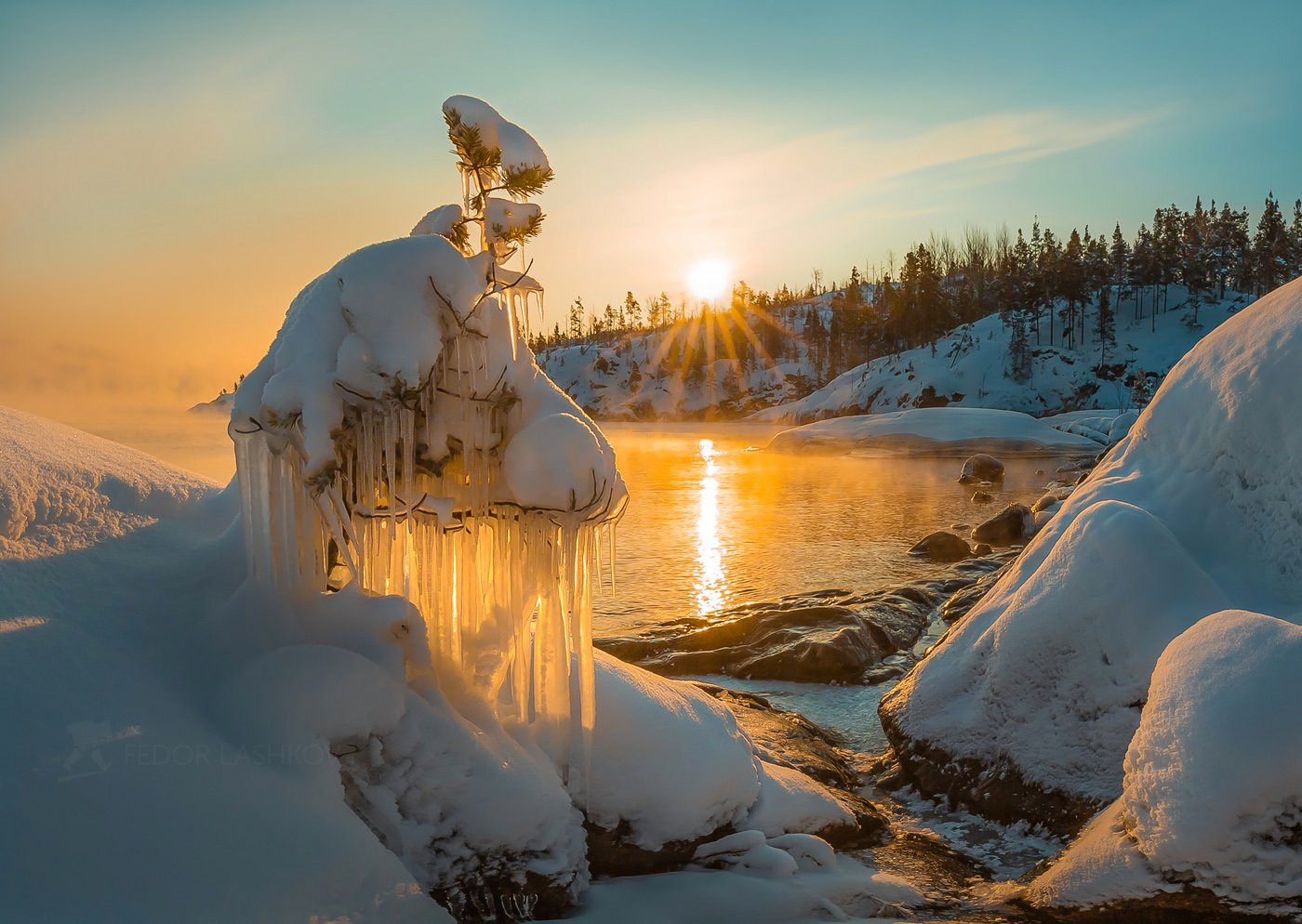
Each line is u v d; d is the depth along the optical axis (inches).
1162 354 3287.4
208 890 101.6
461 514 149.8
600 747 163.5
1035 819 191.5
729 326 5103.3
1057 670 203.0
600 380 4975.4
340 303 136.8
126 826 103.3
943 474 1338.6
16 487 143.1
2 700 110.2
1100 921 147.9
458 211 161.9
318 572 144.5
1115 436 1499.8
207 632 137.2
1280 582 201.3
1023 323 3435.0
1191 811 142.2
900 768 226.5
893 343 3895.2
